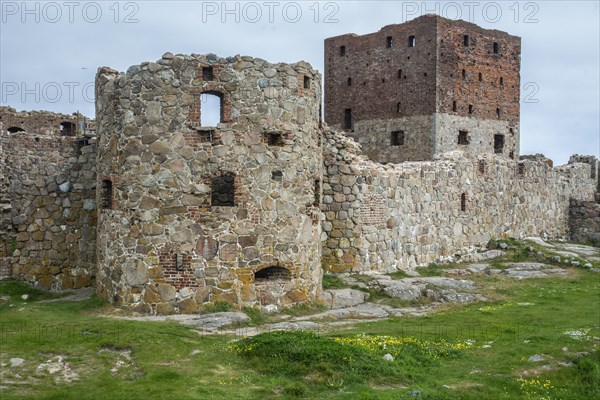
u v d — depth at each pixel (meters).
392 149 44.62
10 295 21.81
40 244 23.09
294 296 20.12
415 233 28.56
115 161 19.44
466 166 32.16
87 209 23.34
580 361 15.40
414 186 28.61
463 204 31.98
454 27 43.62
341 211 25.59
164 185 19.02
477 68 44.97
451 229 30.95
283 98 20.05
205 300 19.02
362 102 46.19
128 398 11.95
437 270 28.31
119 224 19.27
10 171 22.95
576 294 23.86
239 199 19.44
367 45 45.91
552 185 39.75
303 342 14.73
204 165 19.19
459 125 43.94
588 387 14.38
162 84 19.11
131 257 19.02
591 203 41.03
